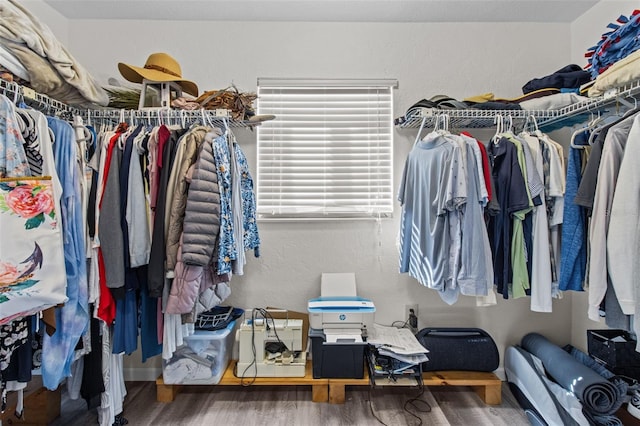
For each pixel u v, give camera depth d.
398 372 1.74
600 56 1.42
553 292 1.54
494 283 1.58
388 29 2.11
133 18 2.08
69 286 1.21
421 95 2.11
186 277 1.29
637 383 1.54
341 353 1.78
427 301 2.11
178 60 2.09
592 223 1.25
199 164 1.31
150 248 1.34
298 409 1.74
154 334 1.46
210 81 2.09
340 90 2.10
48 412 1.60
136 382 2.02
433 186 1.58
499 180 1.55
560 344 2.09
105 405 1.48
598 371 1.67
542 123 1.83
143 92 1.66
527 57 2.12
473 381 1.78
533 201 1.48
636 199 1.12
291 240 2.12
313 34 2.10
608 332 1.79
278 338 1.81
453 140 1.51
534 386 1.68
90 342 1.37
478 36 2.12
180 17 2.06
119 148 1.37
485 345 1.88
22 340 1.07
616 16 1.81
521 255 1.53
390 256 2.11
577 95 1.72
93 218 1.32
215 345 1.80
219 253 1.32
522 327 2.10
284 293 2.12
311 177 2.10
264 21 2.10
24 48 1.20
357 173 2.11
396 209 2.11
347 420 1.65
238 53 2.10
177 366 1.76
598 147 1.26
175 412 1.71
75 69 1.39
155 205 1.36
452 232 1.51
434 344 1.88
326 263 2.12
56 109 1.45
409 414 1.70
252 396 1.86
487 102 1.79
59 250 1.08
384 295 2.12
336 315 1.80
